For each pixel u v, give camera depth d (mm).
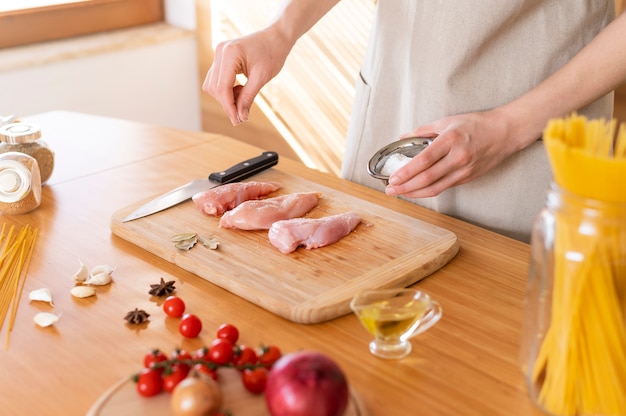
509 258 1327
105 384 980
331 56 2920
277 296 1153
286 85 3100
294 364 819
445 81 1539
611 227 803
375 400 945
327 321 1132
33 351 1055
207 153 1817
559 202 834
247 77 1597
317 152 3102
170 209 1475
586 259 816
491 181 1575
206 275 1244
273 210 1399
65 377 995
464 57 1507
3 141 1572
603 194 798
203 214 1456
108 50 3031
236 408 882
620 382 847
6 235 1414
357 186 1637
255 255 1293
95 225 1454
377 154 1470
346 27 2834
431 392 961
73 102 3016
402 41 1631
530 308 902
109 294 1206
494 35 1490
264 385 899
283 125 3172
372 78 1705
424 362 1022
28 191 1475
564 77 1348
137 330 1104
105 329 1107
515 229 1596
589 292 826
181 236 1341
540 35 1485
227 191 1473
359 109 1749
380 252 1300
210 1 3189
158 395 904
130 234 1373
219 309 1162
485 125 1347
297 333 1100
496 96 1535
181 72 3359
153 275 1269
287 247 1292
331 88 2963
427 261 1260
